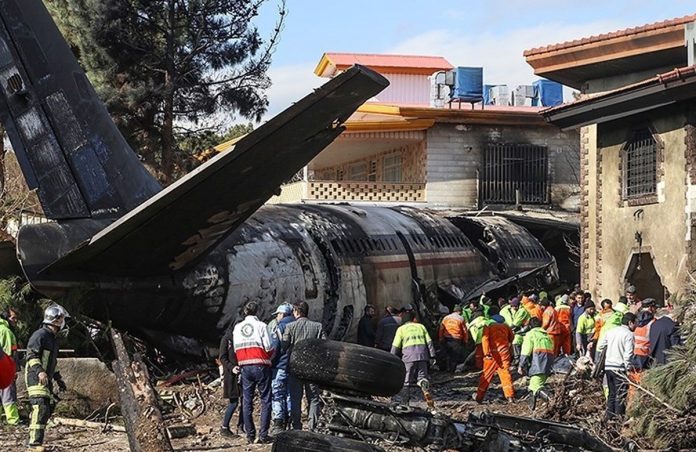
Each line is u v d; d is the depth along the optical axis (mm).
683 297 17484
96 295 18203
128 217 15633
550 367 19562
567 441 10852
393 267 27453
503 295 32469
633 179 28719
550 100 51312
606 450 10961
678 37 27766
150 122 44781
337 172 56031
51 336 15102
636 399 15852
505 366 20562
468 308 27531
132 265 17844
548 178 43812
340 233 26047
